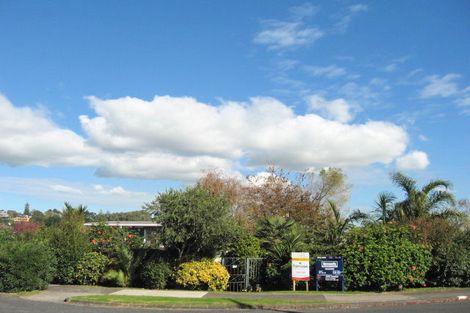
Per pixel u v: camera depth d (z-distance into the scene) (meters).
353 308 15.23
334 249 21.59
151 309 14.82
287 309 14.88
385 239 19.92
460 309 14.58
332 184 46.03
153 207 20.80
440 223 22.33
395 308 15.08
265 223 23.39
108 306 15.27
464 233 22.30
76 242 21.81
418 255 20.20
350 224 24.25
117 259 21.58
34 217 59.62
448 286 21.19
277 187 42.66
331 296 17.61
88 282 21.50
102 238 22.66
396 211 26.69
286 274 20.55
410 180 26.86
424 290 19.72
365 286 19.72
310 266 20.62
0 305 14.80
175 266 20.95
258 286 20.66
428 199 26.36
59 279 21.56
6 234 22.30
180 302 15.49
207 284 20.17
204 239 20.72
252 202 42.53
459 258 21.05
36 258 18.94
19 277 18.28
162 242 21.05
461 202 28.47
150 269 20.58
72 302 15.98
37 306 14.78
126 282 20.95
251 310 14.74
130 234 22.75
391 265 19.25
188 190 21.22
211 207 20.75
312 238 23.34
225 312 14.40
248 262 20.98
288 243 21.31
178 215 20.42
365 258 19.52
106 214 25.38
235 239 22.38
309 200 43.00
